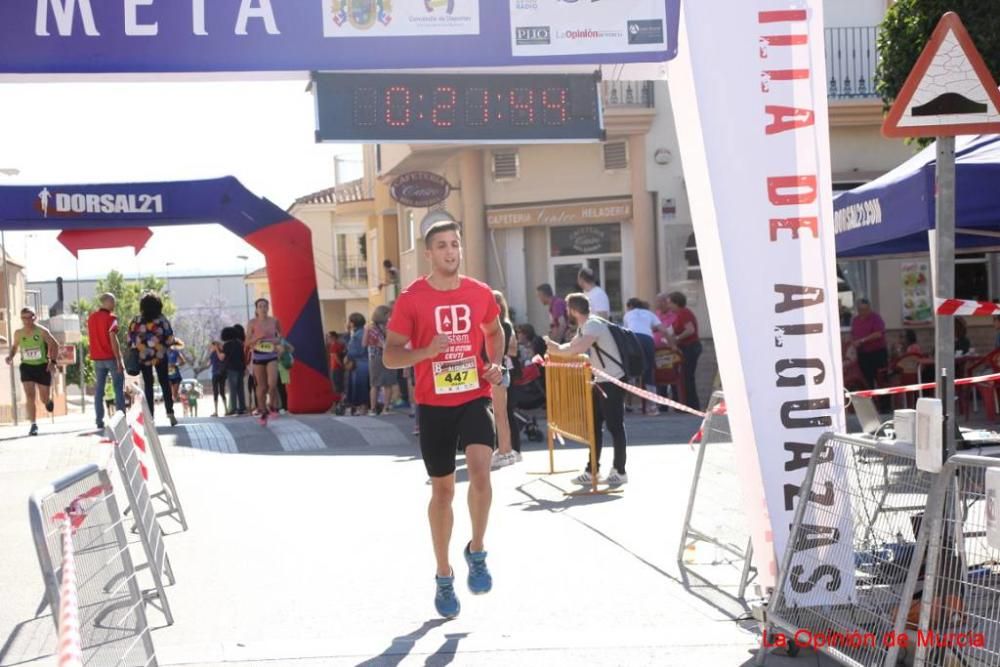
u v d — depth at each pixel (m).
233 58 5.95
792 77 5.77
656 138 22.20
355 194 39.78
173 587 7.22
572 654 5.54
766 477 5.75
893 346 20.41
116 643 4.59
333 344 23.72
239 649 5.74
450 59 6.07
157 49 5.91
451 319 6.21
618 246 22.98
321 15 6.00
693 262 22.20
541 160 23.03
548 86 7.26
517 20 6.11
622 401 10.80
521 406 15.13
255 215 20.58
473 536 6.33
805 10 5.77
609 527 8.80
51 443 15.62
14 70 5.82
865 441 5.02
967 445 6.93
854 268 21.75
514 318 23.52
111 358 17.02
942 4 13.31
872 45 22.08
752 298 5.75
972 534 4.19
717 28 5.77
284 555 8.07
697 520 7.61
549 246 23.39
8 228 19.72
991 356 15.59
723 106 5.76
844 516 5.17
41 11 5.84
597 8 6.12
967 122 5.52
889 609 4.77
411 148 23.27
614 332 10.72
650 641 5.73
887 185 7.98
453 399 6.23
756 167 5.76
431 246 6.23
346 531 8.88
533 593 6.77
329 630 6.09
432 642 5.79
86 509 4.39
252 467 12.93
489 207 23.52
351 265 46.41
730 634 5.84
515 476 11.85
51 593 3.77
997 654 4.02
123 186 20.00
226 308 99.12
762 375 5.75
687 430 15.56
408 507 9.88
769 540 5.79
